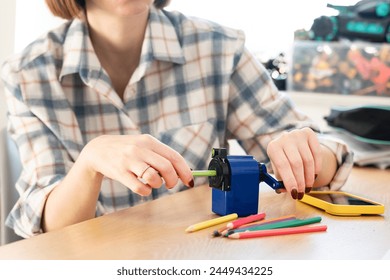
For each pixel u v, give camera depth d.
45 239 0.61
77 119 1.00
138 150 0.68
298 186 0.75
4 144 1.02
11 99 0.98
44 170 0.90
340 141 0.90
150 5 0.99
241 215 0.70
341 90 1.63
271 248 0.58
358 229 0.66
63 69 0.98
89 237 0.61
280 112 1.07
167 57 1.02
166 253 0.56
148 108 1.04
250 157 0.72
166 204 0.76
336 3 1.69
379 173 1.07
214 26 1.11
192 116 1.04
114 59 1.02
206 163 1.04
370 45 1.59
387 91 1.58
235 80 1.10
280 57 1.77
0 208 1.00
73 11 0.99
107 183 0.99
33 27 1.30
